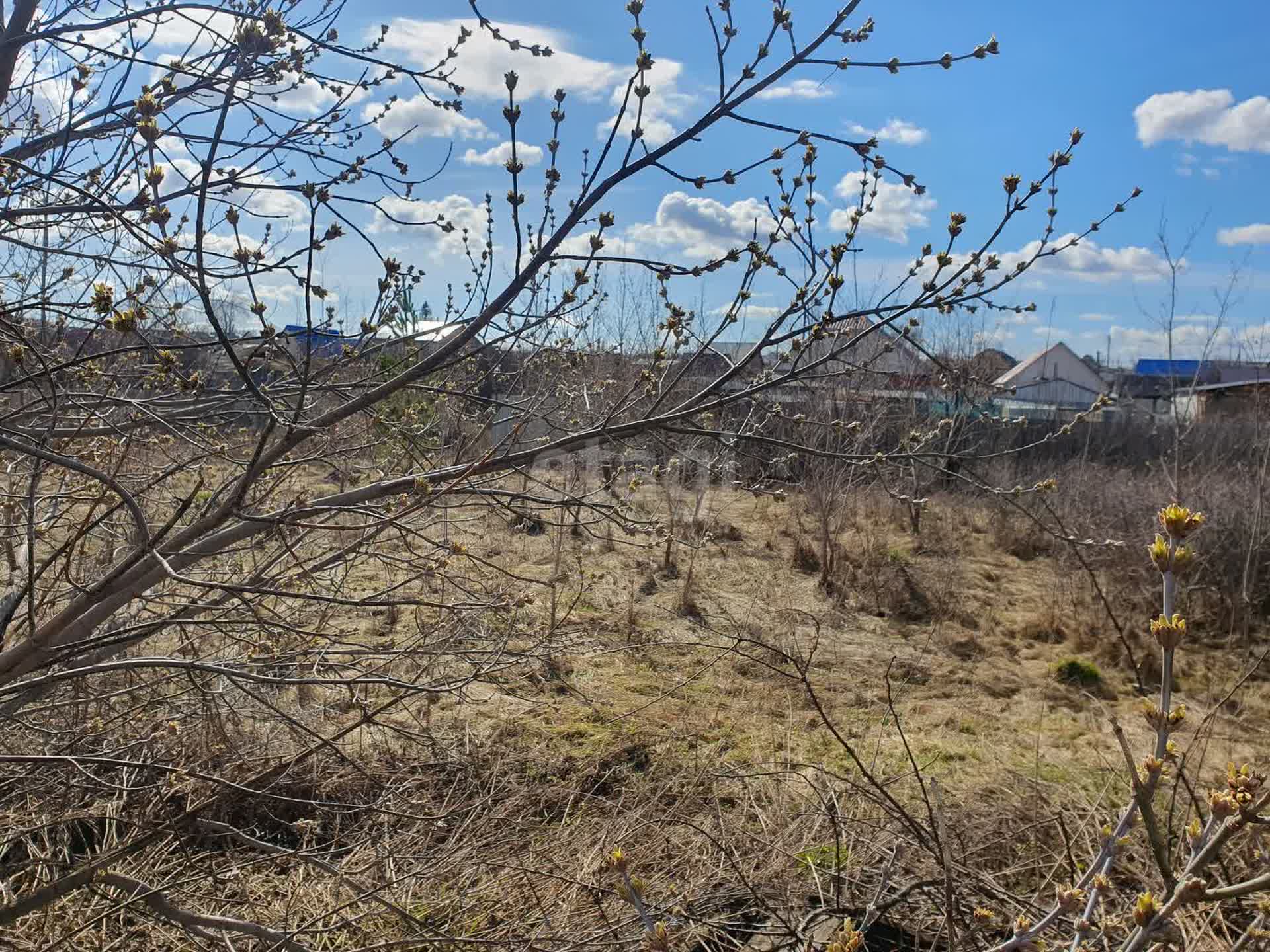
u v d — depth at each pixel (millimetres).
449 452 3566
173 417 2842
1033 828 3455
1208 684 6934
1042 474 12812
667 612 7312
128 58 2516
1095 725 6051
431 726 4480
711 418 2941
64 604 3338
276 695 3852
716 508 10977
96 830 3070
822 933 2936
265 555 3447
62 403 2756
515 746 4547
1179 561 1503
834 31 2256
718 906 3160
